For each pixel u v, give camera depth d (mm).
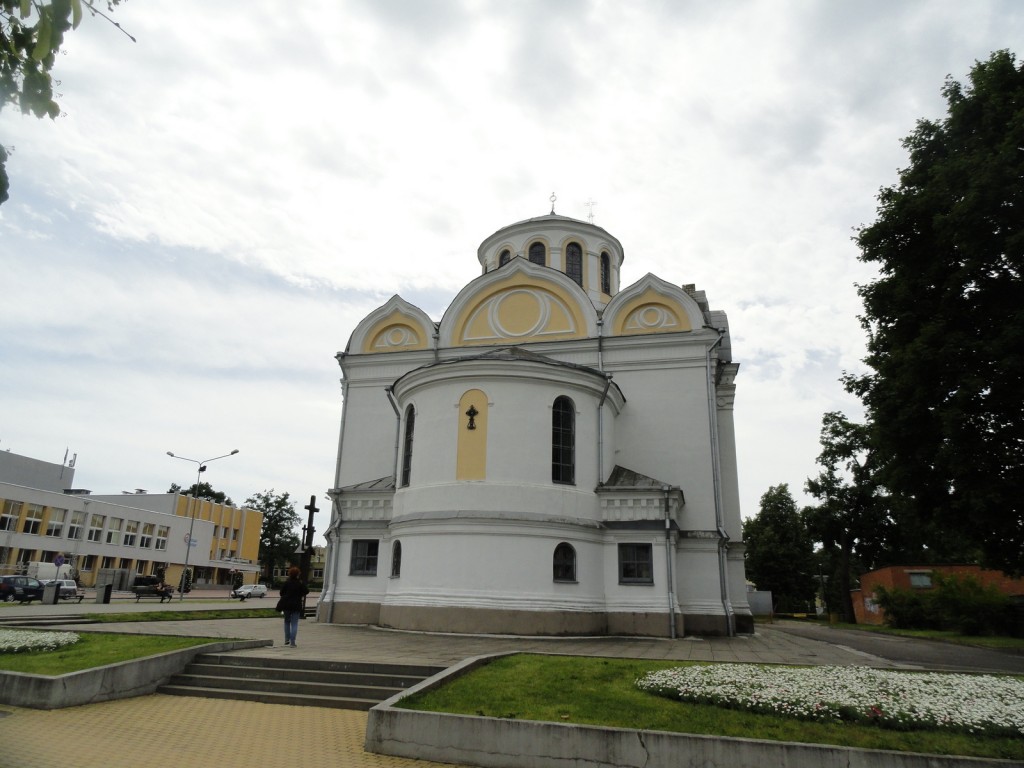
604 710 9500
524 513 20312
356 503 24703
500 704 9734
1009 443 17062
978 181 16484
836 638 25781
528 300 27875
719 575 22906
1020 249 16109
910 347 17953
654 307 26672
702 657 15680
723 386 27469
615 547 21562
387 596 21922
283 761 8641
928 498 19469
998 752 8039
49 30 4254
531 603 19609
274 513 104812
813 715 9211
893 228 19234
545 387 21828
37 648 13891
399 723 9102
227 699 12258
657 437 24922
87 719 10477
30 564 52219
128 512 68688
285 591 16406
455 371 21672
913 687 10344
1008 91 17797
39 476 72500
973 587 30062
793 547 63062
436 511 20703
